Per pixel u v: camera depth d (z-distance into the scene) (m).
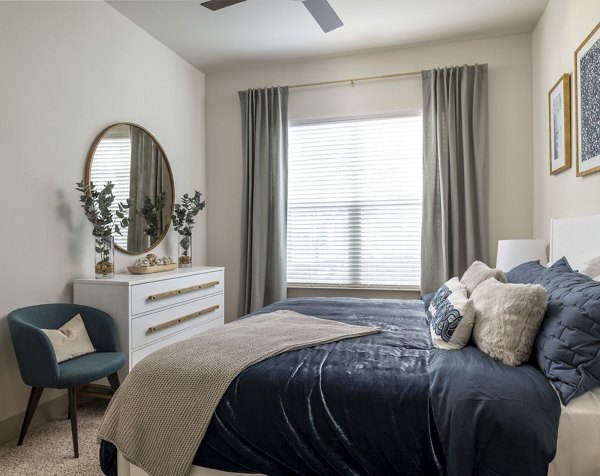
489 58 3.68
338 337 1.88
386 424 1.30
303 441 1.36
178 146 3.97
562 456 1.25
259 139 4.13
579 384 1.30
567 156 2.65
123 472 1.53
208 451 1.43
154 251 3.66
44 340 2.09
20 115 2.43
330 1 3.07
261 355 1.63
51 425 2.50
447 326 1.76
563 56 2.77
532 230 3.61
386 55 3.91
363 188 4.04
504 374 1.40
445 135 3.68
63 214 2.72
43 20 2.58
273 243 4.09
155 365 1.60
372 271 4.02
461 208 3.67
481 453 1.20
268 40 3.68
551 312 1.54
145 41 3.52
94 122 2.98
